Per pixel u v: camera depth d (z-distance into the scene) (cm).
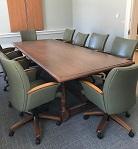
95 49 334
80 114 252
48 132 220
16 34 519
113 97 184
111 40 446
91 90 198
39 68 252
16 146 200
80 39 397
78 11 555
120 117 233
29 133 219
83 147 195
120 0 399
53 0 550
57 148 195
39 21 541
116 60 240
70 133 218
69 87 278
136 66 174
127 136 209
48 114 235
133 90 194
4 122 242
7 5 491
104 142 201
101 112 228
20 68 178
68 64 230
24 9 511
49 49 323
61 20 579
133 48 276
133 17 393
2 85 361
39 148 196
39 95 194
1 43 511
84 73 199
